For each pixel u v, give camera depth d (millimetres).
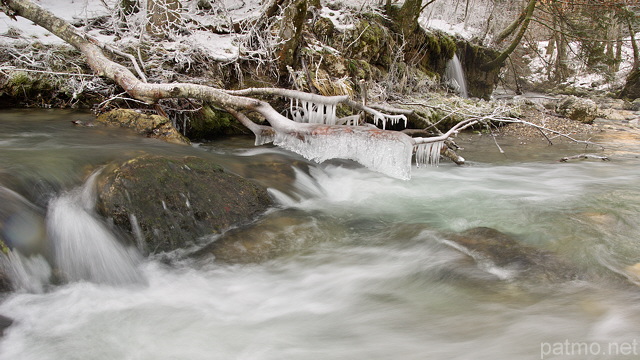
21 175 3900
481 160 8094
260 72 8109
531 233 4512
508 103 13172
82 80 6484
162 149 5328
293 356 2801
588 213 5109
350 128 5906
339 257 4059
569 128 11555
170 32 7707
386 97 9570
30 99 6730
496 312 3180
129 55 6723
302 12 7836
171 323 3086
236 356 2789
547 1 15852
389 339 2971
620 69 22109
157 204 3920
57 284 3316
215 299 3387
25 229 3428
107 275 3518
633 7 18516
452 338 2955
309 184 5711
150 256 3768
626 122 13312
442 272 3713
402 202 5566
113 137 5637
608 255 3984
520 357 2725
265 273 3750
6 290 3074
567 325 3010
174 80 7102
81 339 2867
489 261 3820
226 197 4445
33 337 2842
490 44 16562
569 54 23281
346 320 3186
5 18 7949
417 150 6344
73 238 3572
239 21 8656
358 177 6340
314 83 7996
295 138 6168
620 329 2947
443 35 13336
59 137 5363
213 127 7184
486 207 5406
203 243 4016
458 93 13500
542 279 3549
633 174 7215
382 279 3689
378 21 11070
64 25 6422
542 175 7117
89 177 4105
